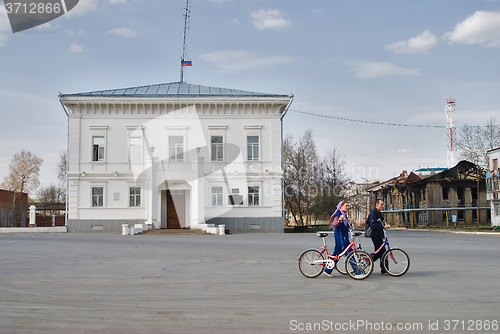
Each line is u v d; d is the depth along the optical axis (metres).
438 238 30.09
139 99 37.06
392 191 76.56
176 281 10.46
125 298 8.45
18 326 6.50
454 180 59.97
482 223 59.53
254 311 7.43
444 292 9.08
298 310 7.50
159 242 24.38
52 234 34.19
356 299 8.39
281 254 17.19
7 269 12.57
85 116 37.38
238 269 12.62
